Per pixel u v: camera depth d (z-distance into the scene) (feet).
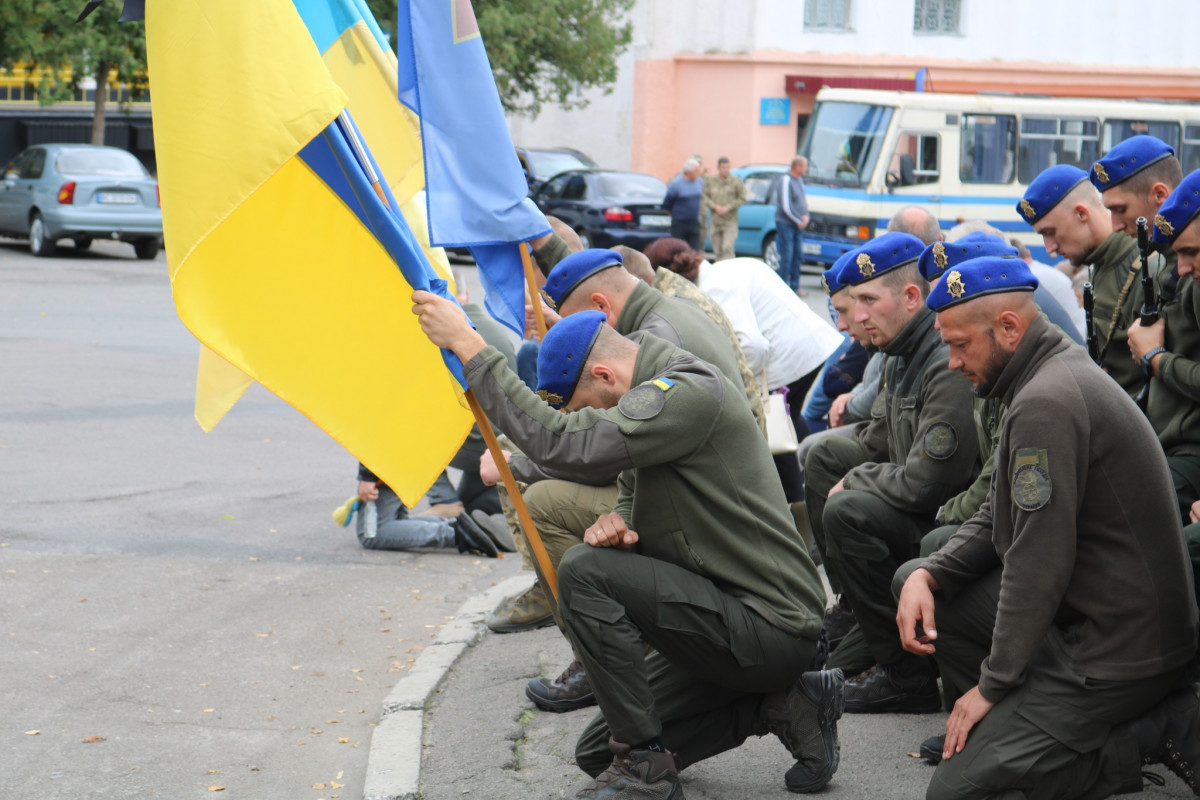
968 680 12.33
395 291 11.63
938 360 13.82
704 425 11.18
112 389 36.32
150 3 10.27
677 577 11.37
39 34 78.48
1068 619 10.91
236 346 11.10
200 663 17.20
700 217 68.08
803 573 11.78
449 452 12.07
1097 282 15.39
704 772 13.12
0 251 70.95
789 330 20.74
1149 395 14.16
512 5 85.40
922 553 13.25
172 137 10.21
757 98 105.29
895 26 108.58
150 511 24.86
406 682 16.15
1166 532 10.57
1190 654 10.75
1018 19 112.06
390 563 22.25
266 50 10.20
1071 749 10.68
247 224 11.16
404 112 13.29
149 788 13.44
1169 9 116.16
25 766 13.89
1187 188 12.05
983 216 71.67
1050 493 10.32
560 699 15.21
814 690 12.12
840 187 70.95
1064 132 72.69
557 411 11.10
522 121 111.86
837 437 16.25
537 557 12.05
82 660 17.16
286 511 25.35
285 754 14.39
